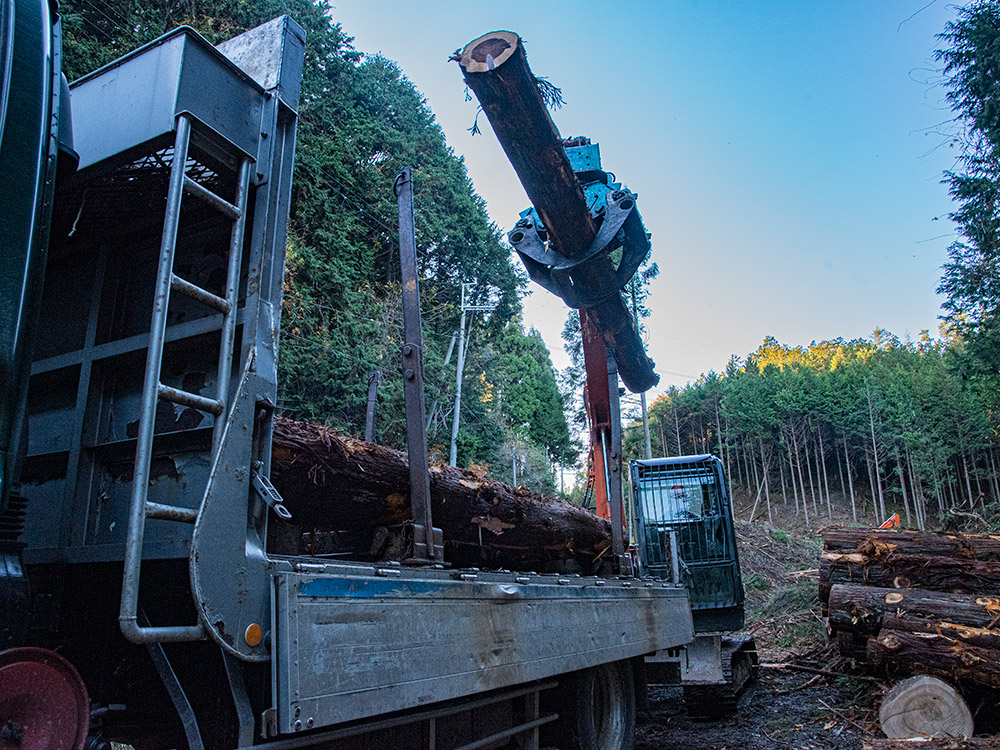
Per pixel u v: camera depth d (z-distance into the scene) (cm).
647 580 637
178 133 249
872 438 5672
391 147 2992
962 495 5694
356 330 2162
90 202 304
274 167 294
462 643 316
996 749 592
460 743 345
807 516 5534
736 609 982
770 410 6125
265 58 307
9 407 203
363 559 440
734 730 808
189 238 305
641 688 601
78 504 289
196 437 267
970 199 2080
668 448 6694
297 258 2128
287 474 371
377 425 2072
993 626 733
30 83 216
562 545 659
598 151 669
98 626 284
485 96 502
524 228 664
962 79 2044
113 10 1991
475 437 2983
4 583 202
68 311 329
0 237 201
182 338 282
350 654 253
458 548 524
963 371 2222
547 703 454
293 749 247
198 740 240
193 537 224
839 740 744
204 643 261
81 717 205
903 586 899
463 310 2861
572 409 5531
